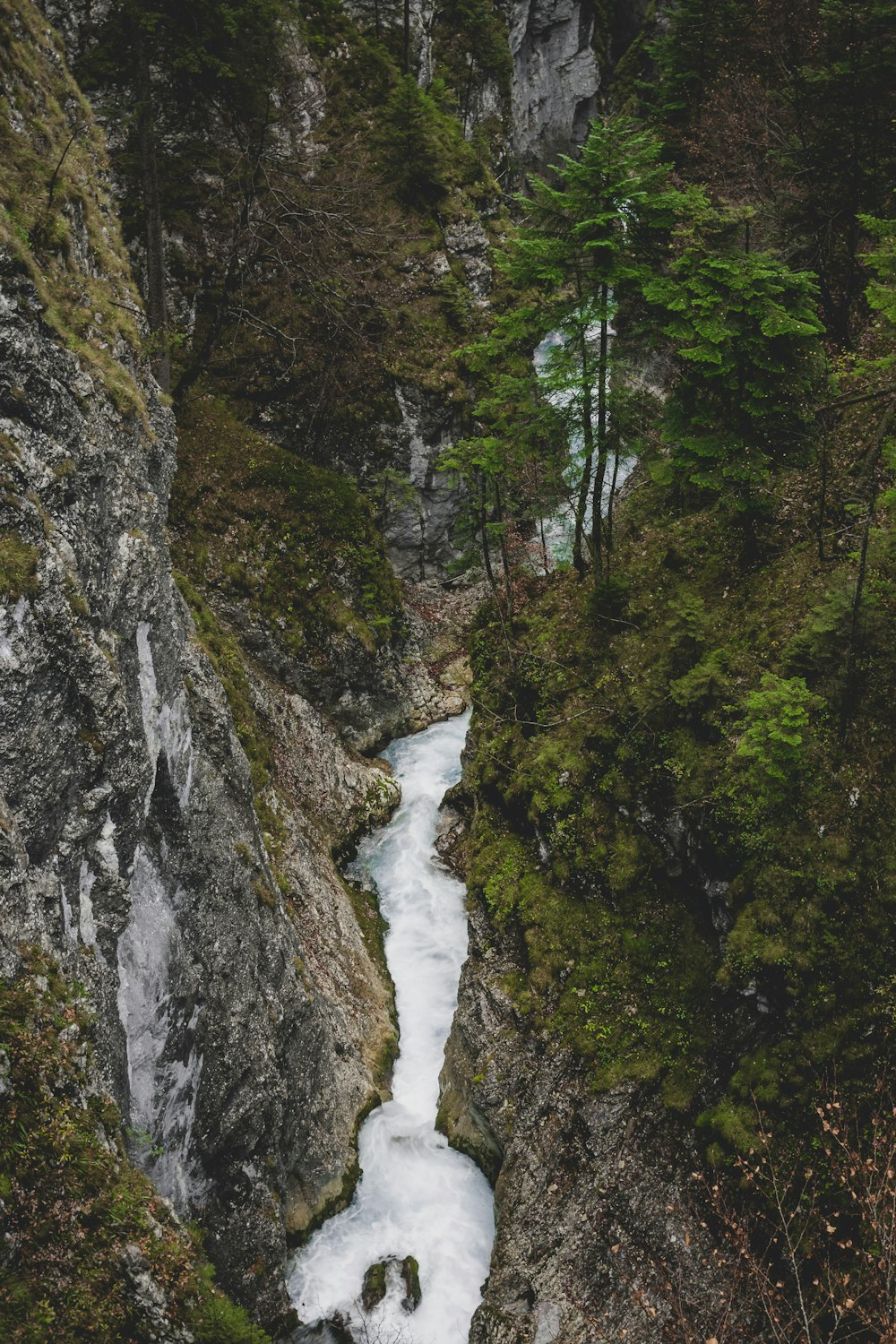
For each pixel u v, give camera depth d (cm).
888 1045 1396
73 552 1134
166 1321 1009
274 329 2803
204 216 2839
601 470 1930
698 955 1639
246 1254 1434
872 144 2238
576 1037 1645
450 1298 1557
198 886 1444
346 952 2002
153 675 1363
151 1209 1055
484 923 1900
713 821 1616
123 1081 1167
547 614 2127
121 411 1350
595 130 1689
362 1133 1770
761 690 1681
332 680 2553
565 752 1873
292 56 3094
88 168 1523
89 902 1147
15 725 1006
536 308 1819
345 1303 1537
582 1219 1498
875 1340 1260
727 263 1639
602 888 1766
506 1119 1658
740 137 2603
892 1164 1317
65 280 1328
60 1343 916
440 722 2759
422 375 3039
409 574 3106
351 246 3073
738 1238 1377
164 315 2572
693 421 1775
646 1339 1376
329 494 2673
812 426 1766
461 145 3594
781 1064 1438
